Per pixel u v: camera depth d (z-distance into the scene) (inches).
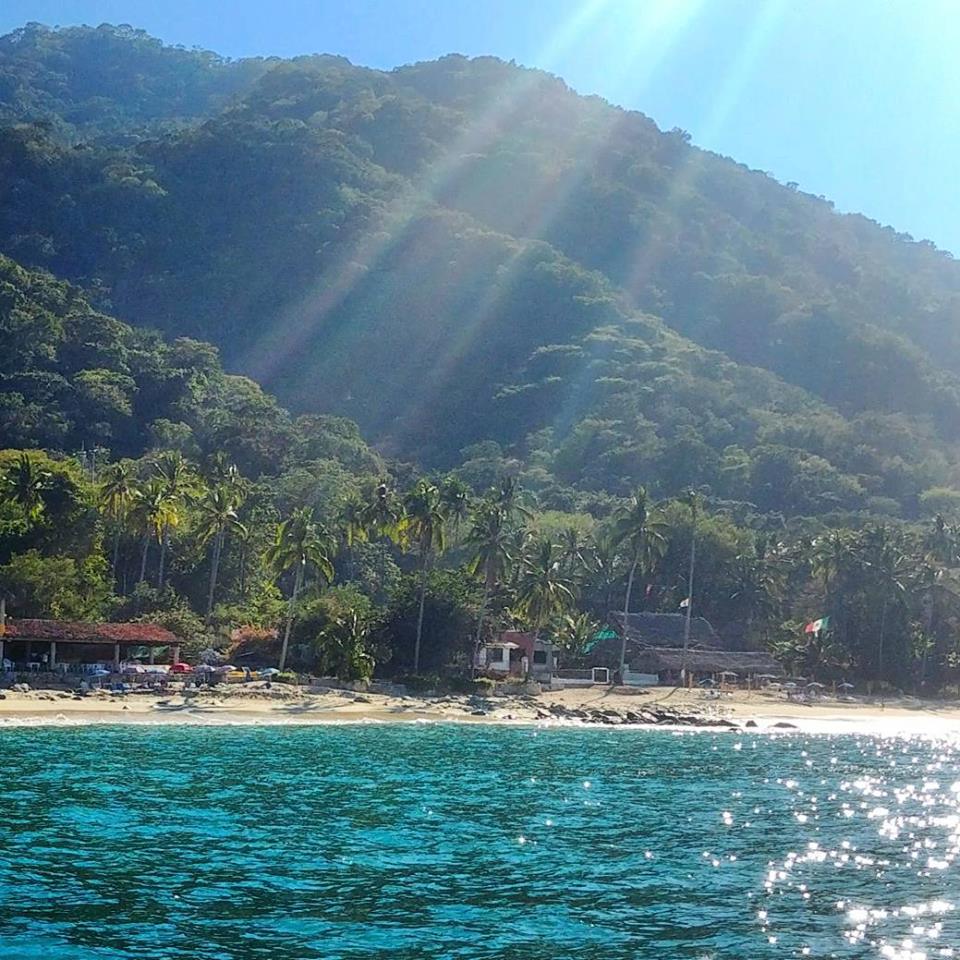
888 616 5698.8
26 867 1284.4
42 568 4197.8
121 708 3216.0
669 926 1145.4
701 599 6230.3
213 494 4793.3
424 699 3978.8
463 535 6107.3
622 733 3533.5
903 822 1861.5
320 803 1819.6
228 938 1058.1
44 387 7386.8
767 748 3206.2
